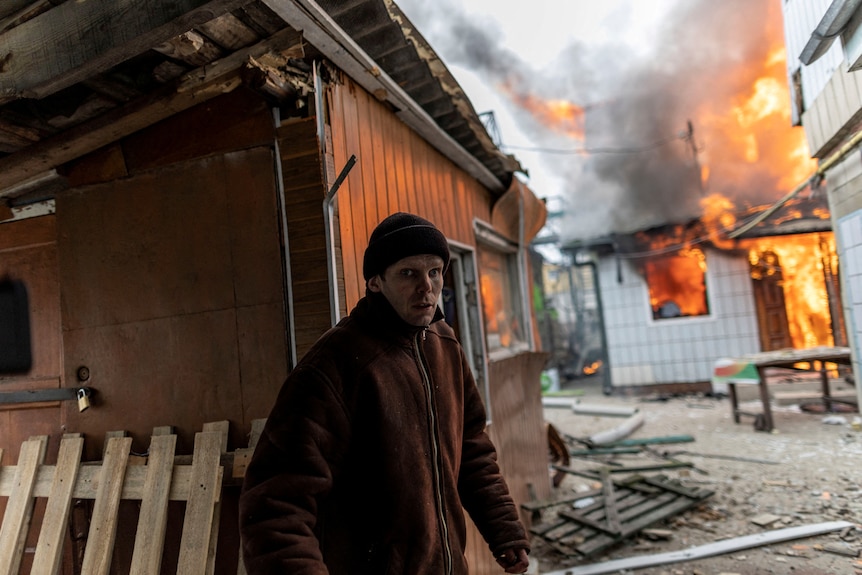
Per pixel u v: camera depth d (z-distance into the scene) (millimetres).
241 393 2035
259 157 2080
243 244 2076
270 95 1995
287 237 2031
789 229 9531
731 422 7773
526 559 1559
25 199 2545
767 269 10133
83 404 2215
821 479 4855
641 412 8609
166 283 2170
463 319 3621
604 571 3416
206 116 2158
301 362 1320
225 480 1919
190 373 2109
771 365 6992
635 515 4004
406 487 1301
